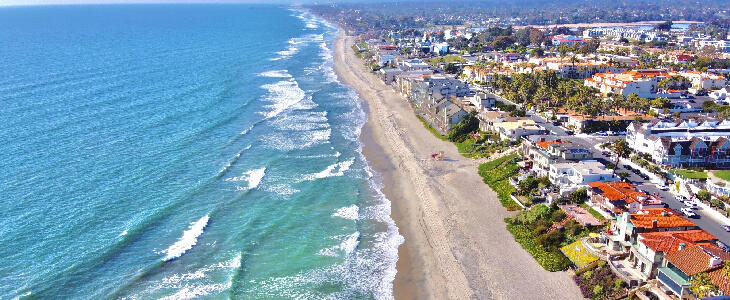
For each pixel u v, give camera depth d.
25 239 87.75
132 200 104.25
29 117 154.75
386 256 89.31
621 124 147.62
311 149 141.25
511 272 83.19
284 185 116.50
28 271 79.44
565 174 107.69
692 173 112.44
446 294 78.81
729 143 115.81
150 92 195.88
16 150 126.81
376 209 107.19
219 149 137.00
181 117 164.00
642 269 75.50
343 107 190.75
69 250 85.62
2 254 83.12
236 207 104.81
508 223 99.00
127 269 82.00
